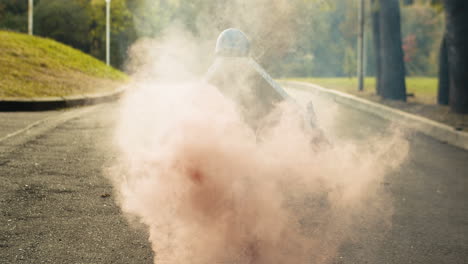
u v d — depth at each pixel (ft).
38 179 20.35
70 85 57.98
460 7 49.34
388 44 65.36
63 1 173.06
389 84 65.92
